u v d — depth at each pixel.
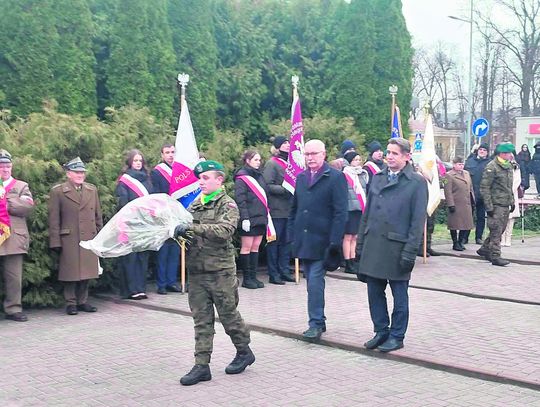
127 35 13.54
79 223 8.93
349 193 11.35
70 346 7.30
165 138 11.73
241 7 16.30
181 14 14.55
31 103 12.22
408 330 7.68
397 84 16.88
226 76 15.44
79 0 12.88
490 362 6.38
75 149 9.91
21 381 6.12
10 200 8.44
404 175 6.82
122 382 6.07
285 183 10.84
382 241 6.79
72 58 12.72
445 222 19.56
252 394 5.71
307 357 6.83
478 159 15.27
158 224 5.93
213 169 6.10
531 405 5.36
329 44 17.09
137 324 8.33
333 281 11.09
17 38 12.15
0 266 8.80
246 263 10.55
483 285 10.46
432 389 5.79
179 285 10.54
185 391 5.81
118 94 13.43
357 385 5.92
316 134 14.57
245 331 6.28
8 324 8.42
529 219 19.11
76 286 9.12
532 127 39.84
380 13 16.77
